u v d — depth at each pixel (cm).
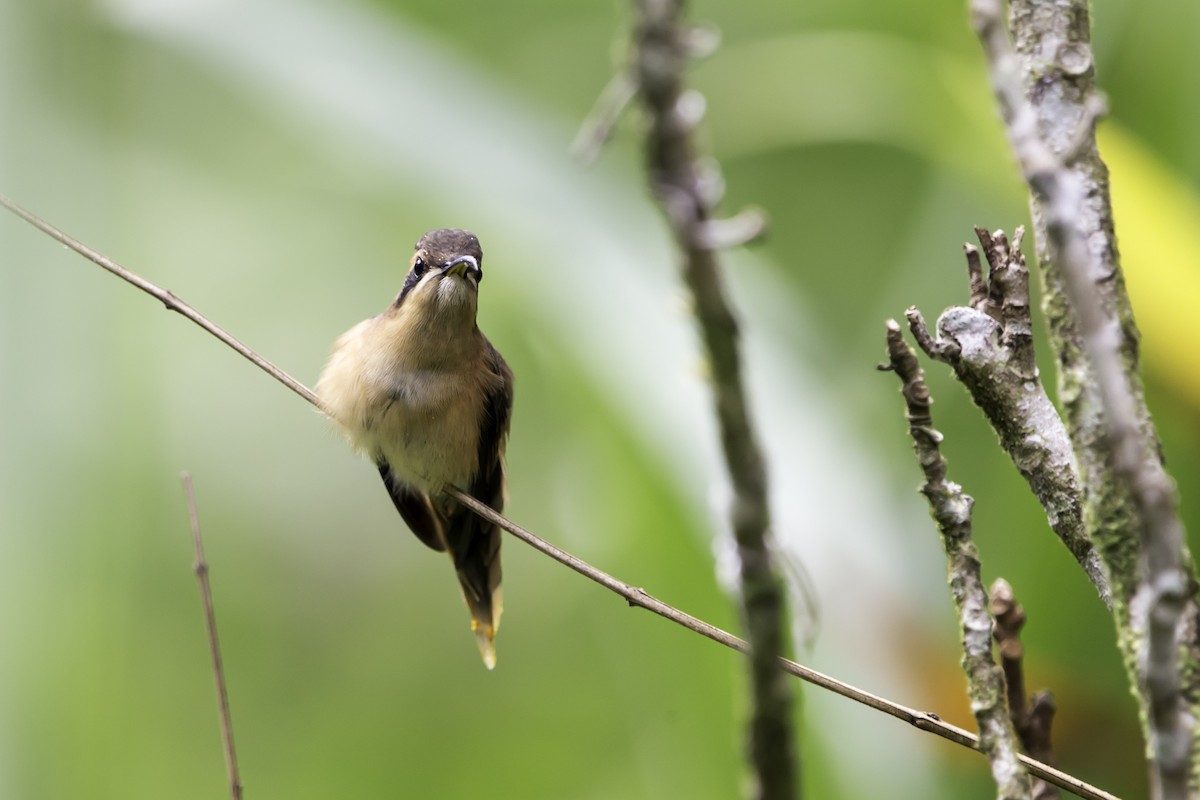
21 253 1055
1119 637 359
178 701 1484
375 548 1582
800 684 869
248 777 1463
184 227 1462
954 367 456
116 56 1212
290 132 1276
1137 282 798
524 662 1481
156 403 1301
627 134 1180
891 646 873
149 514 1377
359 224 1505
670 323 975
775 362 952
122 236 1185
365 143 1044
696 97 273
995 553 898
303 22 1072
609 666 1421
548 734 1458
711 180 274
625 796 1374
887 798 864
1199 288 791
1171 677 308
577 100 1472
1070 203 318
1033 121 324
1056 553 866
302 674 1528
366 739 1491
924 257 1144
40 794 1072
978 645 408
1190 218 840
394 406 861
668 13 267
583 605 1453
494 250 1015
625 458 957
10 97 1085
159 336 1401
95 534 1098
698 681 957
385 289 1531
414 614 1562
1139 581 354
